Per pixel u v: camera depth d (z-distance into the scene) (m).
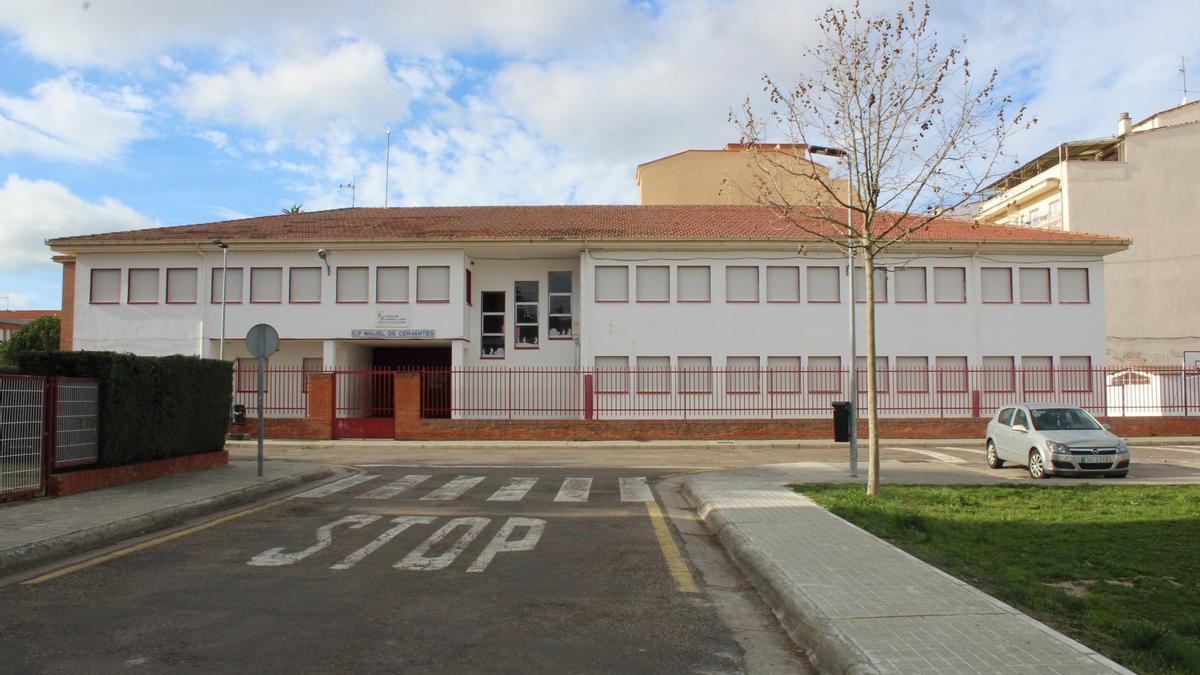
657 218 33.22
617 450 23.72
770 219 32.59
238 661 4.95
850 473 15.30
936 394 29.45
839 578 6.67
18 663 4.89
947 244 29.56
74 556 8.13
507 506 11.88
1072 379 29.66
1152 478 15.27
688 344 29.72
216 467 15.66
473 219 33.00
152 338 29.91
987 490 12.83
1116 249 30.00
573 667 4.92
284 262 29.88
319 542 8.94
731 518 9.87
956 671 4.42
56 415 11.28
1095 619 5.56
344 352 30.67
